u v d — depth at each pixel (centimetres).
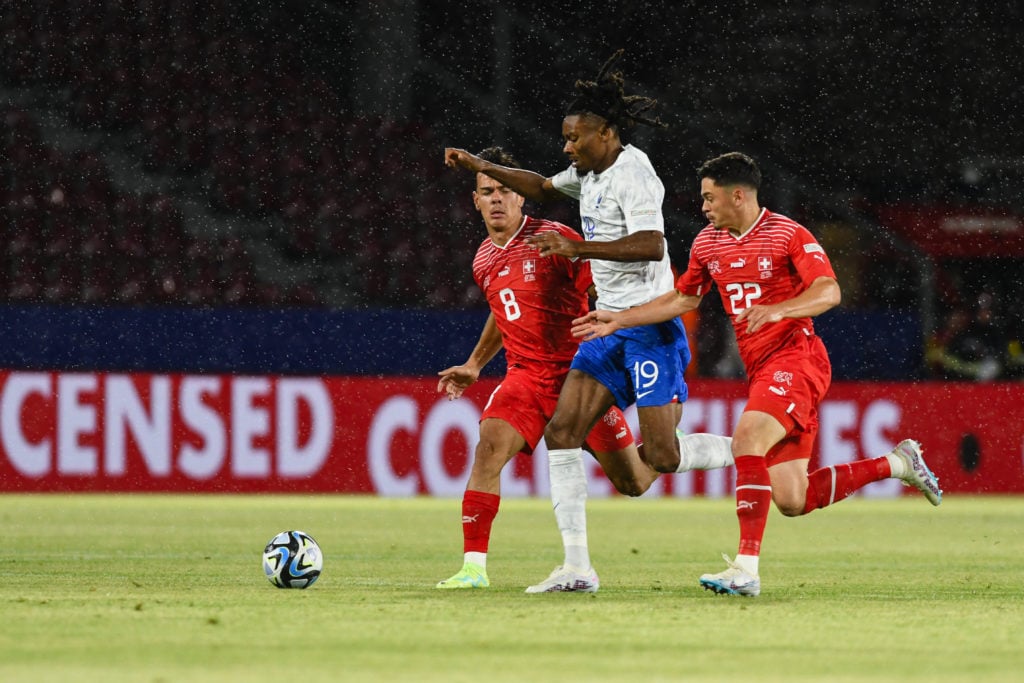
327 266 6619
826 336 5991
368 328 5534
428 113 7094
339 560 2805
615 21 7225
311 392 5188
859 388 5419
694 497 5478
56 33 6931
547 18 7156
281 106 6994
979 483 5500
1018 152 7431
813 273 1938
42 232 6456
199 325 5453
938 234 7194
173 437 5109
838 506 5169
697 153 7225
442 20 7125
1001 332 6900
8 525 3766
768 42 7331
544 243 2009
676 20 7281
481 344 2378
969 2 7394
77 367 5372
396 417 5228
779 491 2158
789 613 1752
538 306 2203
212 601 1869
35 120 6800
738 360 5994
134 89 6931
